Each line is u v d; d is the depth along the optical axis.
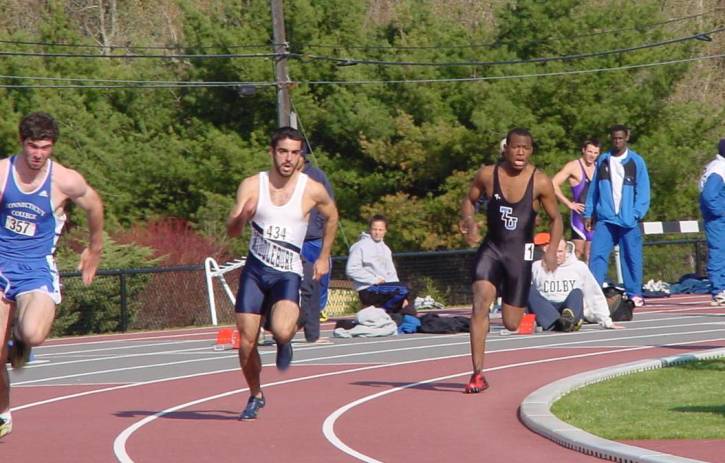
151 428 13.98
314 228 22.78
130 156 54.97
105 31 74.69
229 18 58.56
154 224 49.84
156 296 33.34
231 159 54.28
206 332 30.27
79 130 54.25
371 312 25.11
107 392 17.52
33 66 55.03
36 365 21.86
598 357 19.69
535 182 15.38
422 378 17.91
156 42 73.94
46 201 12.36
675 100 63.69
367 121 53.66
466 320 25.36
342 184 55.03
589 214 27.72
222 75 56.94
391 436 13.07
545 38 54.66
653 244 37.53
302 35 56.88
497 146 50.59
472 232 15.73
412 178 53.38
